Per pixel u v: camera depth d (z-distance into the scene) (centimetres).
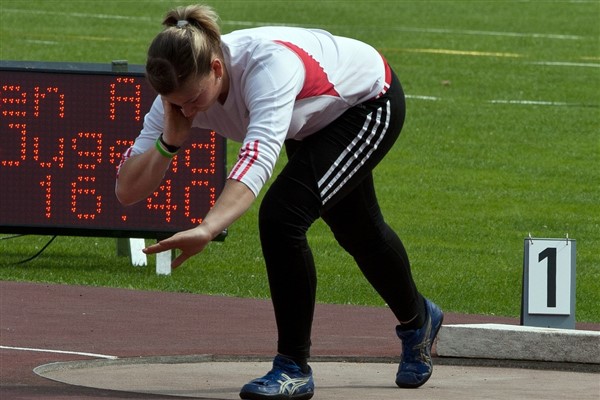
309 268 1548
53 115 3022
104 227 3017
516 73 7662
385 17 9569
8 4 9312
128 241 3384
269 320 2481
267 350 2100
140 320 2430
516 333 1989
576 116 6544
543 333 1981
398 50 8331
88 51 7706
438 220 4347
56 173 3025
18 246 3578
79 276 3058
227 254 3572
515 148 5794
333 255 3612
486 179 5147
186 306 2636
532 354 1984
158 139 1513
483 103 6794
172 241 1336
